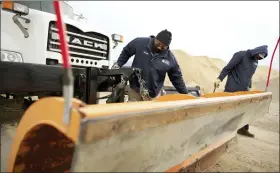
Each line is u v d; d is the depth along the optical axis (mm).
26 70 2090
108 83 2574
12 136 2318
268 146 4105
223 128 2523
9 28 2723
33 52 2928
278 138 4941
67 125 1006
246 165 2855
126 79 2367
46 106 1133
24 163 1376
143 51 3133
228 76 4879
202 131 2031
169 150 1639
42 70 2186
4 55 2676
